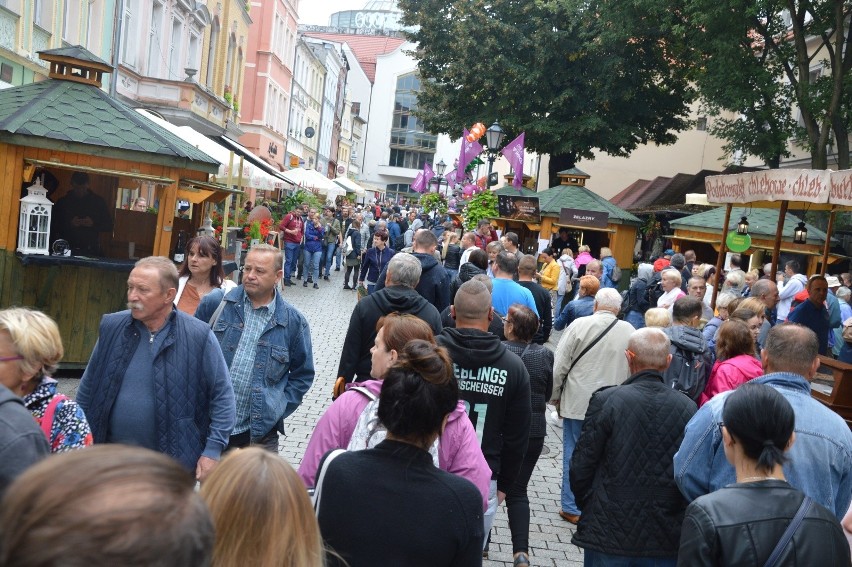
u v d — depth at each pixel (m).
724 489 2.85
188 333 4.13
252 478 1.99
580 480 4.38
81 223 9.66
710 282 13.85
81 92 9.34
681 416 4.29
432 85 34.25
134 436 3.98
